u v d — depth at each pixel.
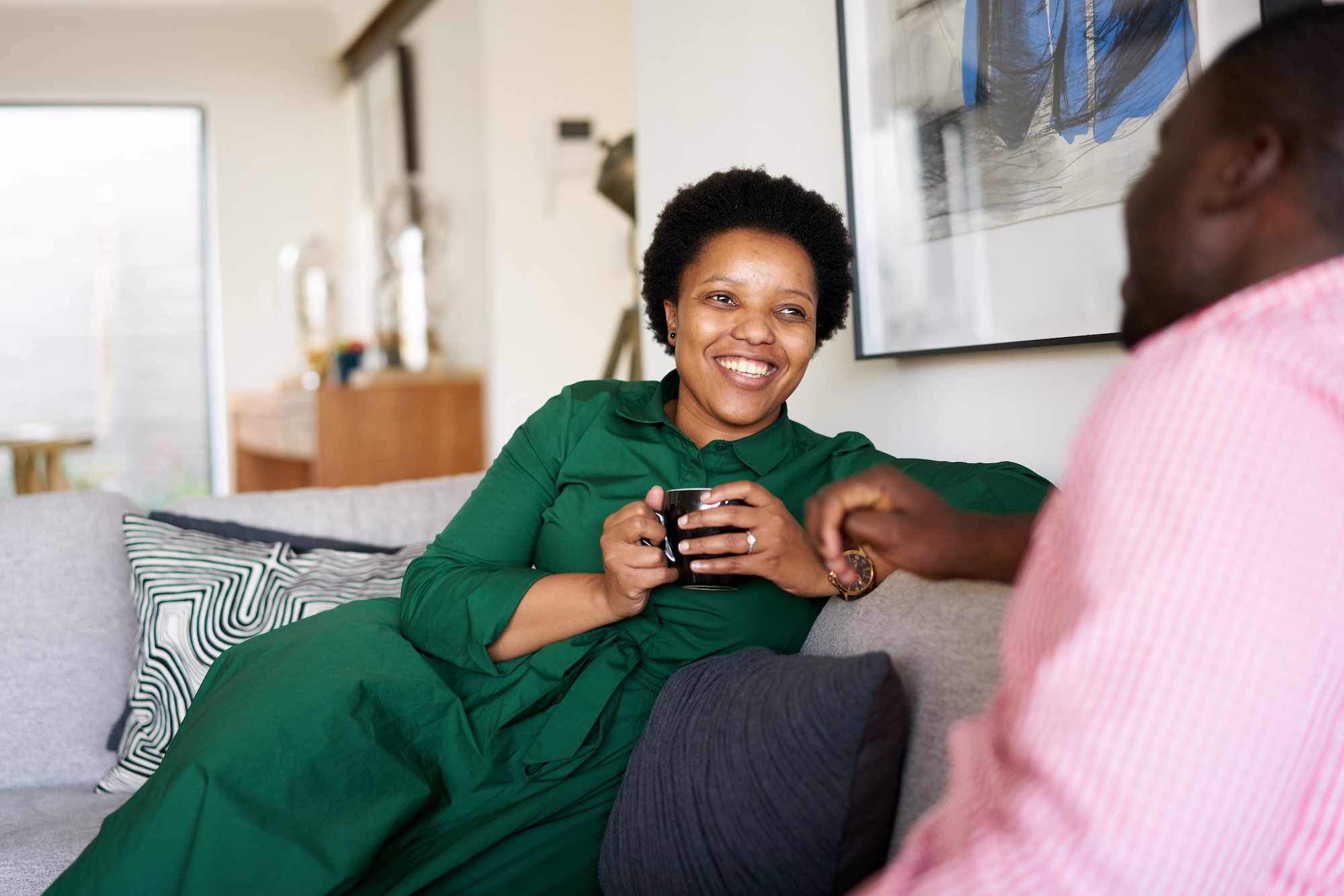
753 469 1.29
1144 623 0.47
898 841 0.91
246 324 6.35
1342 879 0.54
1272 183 0.55
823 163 1.82
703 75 2.14
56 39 6.06
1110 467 0.51
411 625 1.28
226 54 6.31
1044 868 0.48
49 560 1.68
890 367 1.72
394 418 4.47
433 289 5.05
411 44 5.49
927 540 0.81
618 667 1.21
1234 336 0.51
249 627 1.56
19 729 1.61
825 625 1.17
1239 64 0.56
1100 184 1.29
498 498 1.36
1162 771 0.46
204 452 6.37
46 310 6.15
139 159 6.26
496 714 1.20
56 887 1.00
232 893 0.98
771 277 1.26
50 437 4.33
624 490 1.30
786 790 0.88
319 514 1.88
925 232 1.56
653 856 0.99
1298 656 0.47
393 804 1.07
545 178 4.59
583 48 4.63
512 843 1.10
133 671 1.65
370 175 6.14
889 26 1.60
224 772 1.03
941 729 0.91
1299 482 0.48
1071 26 1.31
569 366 4.64
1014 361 1.48
